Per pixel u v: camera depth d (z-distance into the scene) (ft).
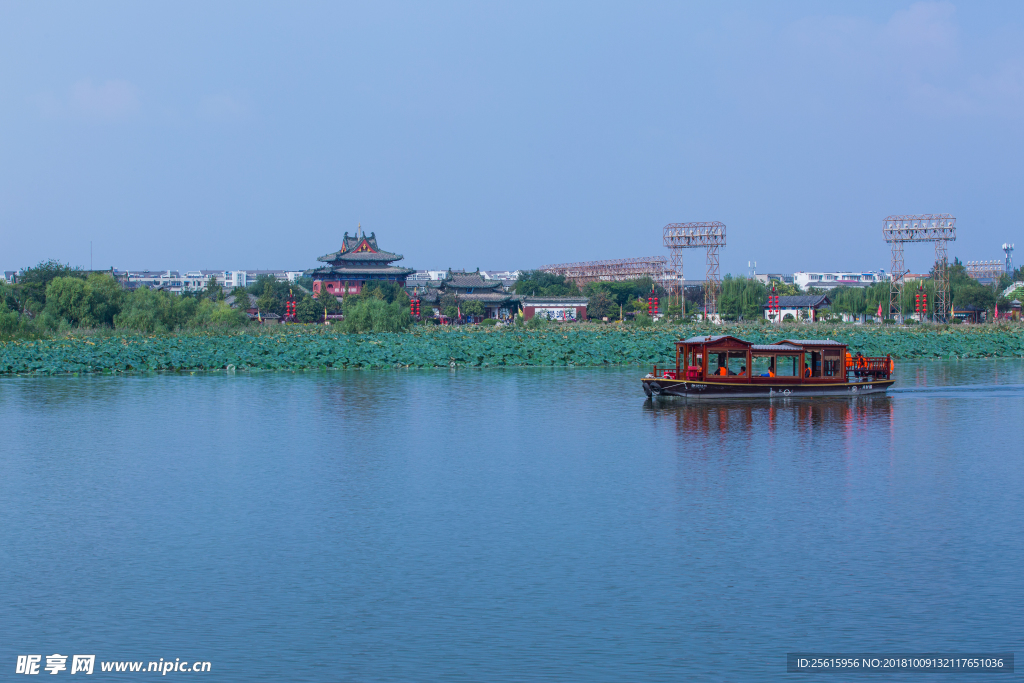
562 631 62.95
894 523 86.58
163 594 69.62
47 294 359.05
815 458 116.78
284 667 58.34
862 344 287.07
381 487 101.35
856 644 61.05
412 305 536.01
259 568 75.00
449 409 161.27
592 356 254.27
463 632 62.90
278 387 195.21
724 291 611.47
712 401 169.68
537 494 98.02
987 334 310.24
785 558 76.79
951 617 64.90
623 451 121.80
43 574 73.77
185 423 145.07
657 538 82.33
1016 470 109.09
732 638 61.93
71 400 173.06
